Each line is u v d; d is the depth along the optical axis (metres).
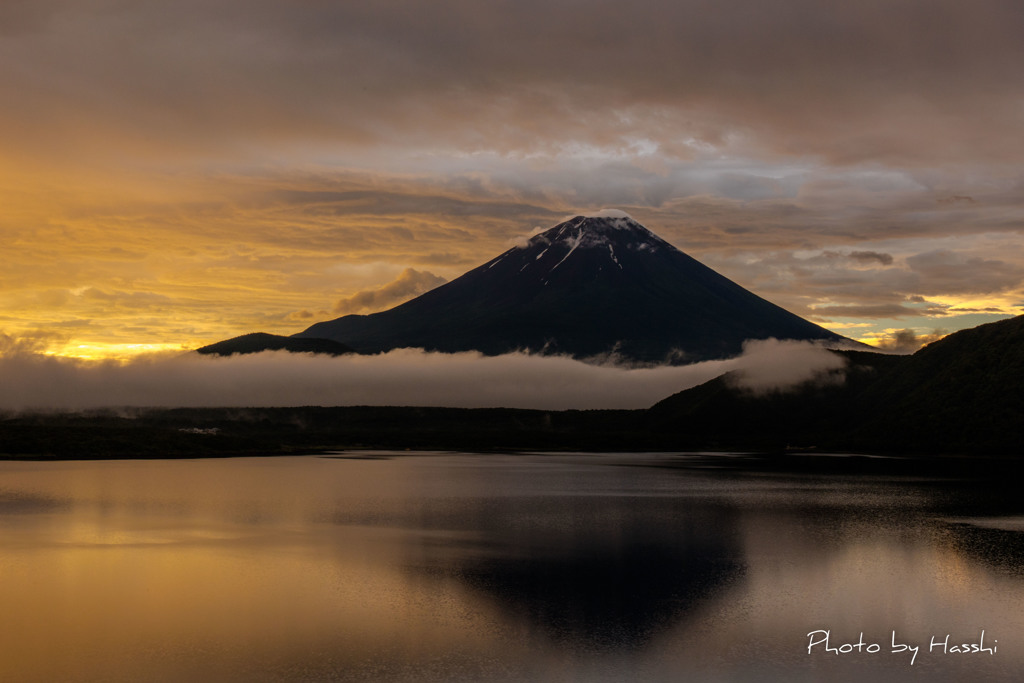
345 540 60.81
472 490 100.06
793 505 81.44
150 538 61.31
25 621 38.84
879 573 49.03
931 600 42.88
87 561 52.34
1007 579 47.66
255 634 37.12
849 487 99.69
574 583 46.62
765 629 38.19
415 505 83.31
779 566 51.03
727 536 61.97
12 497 89.00
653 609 41.28
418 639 36.50
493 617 39.75
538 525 68.38
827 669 33.56
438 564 51.84
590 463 160.88
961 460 141.50
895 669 33.53
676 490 98.56
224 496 91.75
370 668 32.94
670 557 54.00
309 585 45.97
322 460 176.75
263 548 57.28
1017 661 34.53
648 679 32.12
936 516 72.50
